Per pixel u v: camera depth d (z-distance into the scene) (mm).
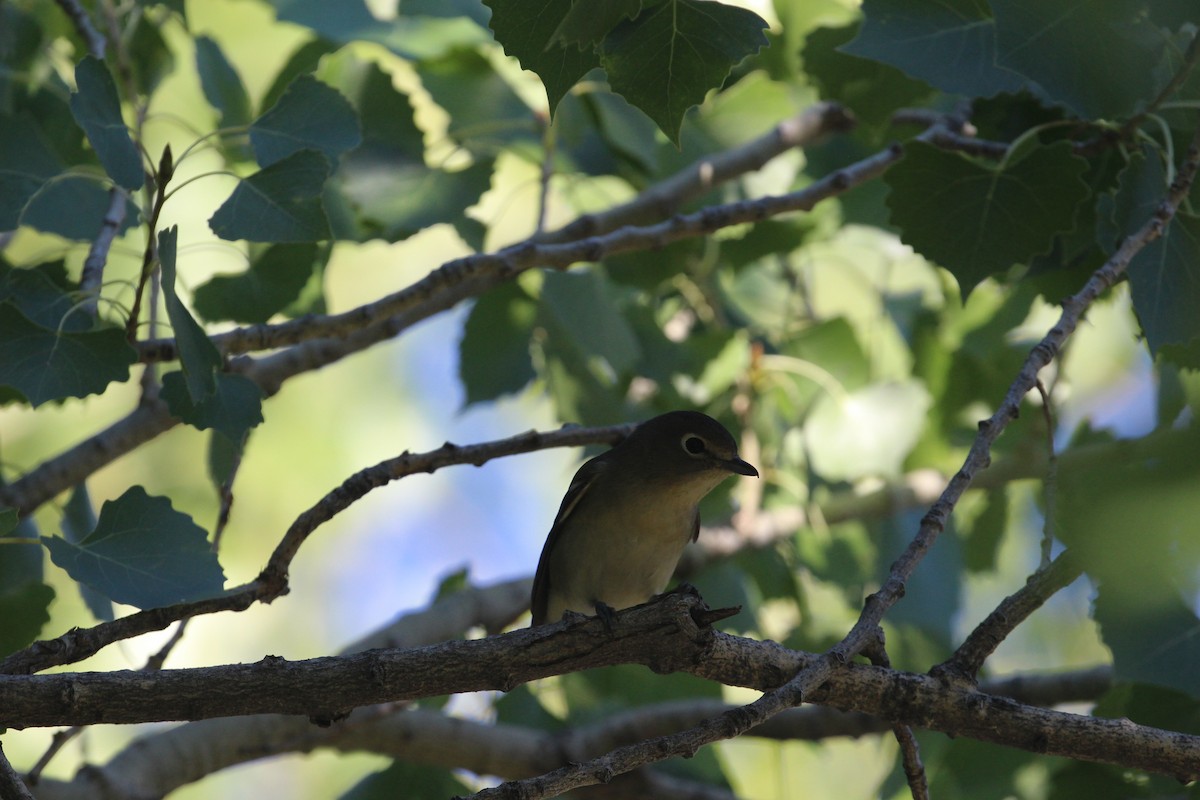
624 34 5914
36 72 10758
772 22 11594
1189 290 7301
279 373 9781
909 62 7648
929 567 12578
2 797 5551
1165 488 4941
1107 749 6512
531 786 5270
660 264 11930
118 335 7012
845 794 16109
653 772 11453
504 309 11312
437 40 11039
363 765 17547
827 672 5844
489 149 11094
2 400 9102
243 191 7090
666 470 9742
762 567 12602
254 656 16922
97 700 5605
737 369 12312
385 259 18203
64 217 8828
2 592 8453
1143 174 7469
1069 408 14734
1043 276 9258
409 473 7379
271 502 16703
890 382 12141
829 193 9453
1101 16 7152
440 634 11062
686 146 11805
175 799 16594
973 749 9664
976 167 7828
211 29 15312
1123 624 7238
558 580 10258
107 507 6527
